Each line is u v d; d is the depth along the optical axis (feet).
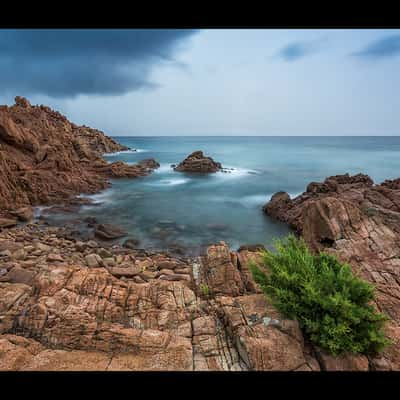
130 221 61.87
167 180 120.57
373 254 28.53
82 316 15.06
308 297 13.15
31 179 74.79
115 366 11.48
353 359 11.47
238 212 71.15
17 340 12.89
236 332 13.56
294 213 60.85
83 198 81.35
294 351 11.93
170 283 20.72
